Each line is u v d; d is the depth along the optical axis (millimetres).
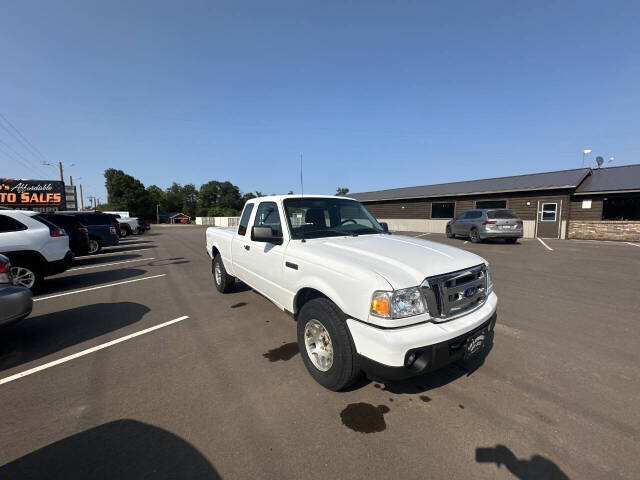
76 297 5875
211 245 6328
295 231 3555
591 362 3217
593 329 4078
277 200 3865
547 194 17281
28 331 4191
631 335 3885
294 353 3498
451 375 3004
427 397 2660
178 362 3299
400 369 2234
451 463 1961
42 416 2422
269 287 3746
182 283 7047
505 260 9508
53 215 9461
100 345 3730
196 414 2441
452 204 22531
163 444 2127
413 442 2146
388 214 27625
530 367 3127
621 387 2770
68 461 1978
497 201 19500
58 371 3123
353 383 2672
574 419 2357
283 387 2822
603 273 7562
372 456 2021
